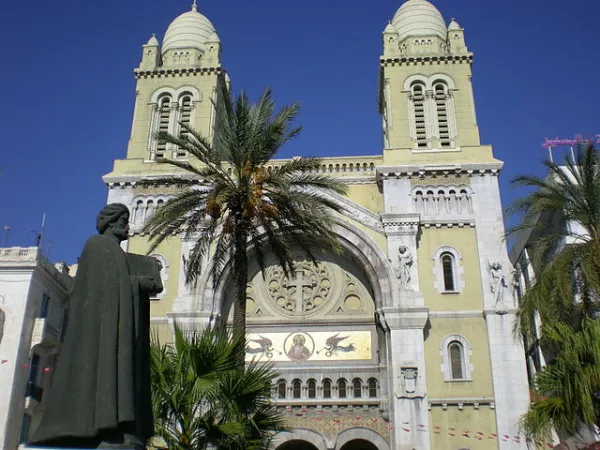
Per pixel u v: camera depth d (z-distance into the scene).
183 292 46.69
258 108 32.38
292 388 45.88
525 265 55.56
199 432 21.05
